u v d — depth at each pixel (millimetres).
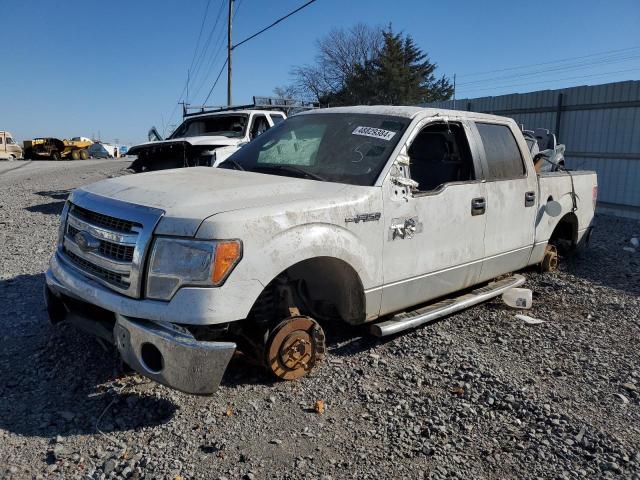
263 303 3666
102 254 3438
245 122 11430
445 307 4707
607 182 12805
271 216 3334
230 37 28109
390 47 54250
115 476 2811
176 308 3094
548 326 5039
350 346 4414
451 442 3221
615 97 12461
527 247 5621
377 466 2979
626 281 6594
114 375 3770
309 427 3305
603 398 3764
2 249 7453
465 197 4680
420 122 4465
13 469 2816
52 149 45000
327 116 4910
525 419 3479
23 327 4539
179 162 10508
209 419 3328
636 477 2953
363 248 3863
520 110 14891
